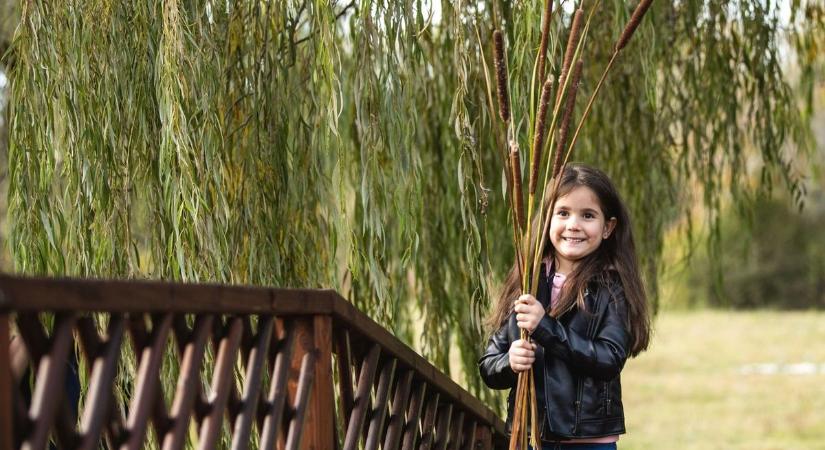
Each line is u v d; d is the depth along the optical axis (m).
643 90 4.55
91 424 1.62
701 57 4.75
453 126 4.16
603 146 4.69
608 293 2.86
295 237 3.50
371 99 3.30
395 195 3.31
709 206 4.93
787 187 4.77
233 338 2.01
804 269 23.38
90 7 3.20
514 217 2.71
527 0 3.30
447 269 4.25
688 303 23.67
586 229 2.87
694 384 13.22
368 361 2.58
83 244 3.23
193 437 3.68
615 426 2.83
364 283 3.99
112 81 3.21
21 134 3.21
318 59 3.20
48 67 3.19
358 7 3.35
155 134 3.30
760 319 21.67
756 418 10.64
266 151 3.43
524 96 3.34
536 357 2.85
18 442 1.52
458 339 4.33
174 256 3.25
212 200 3.24
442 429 3.30
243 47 3.44
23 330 1.56
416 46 3.37
